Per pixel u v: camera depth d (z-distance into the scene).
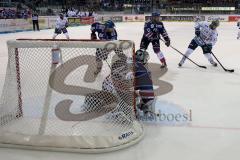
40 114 3.87
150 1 31.42
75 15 24.97
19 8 24.48
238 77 6.68
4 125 3.65
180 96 5.29
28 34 17.36
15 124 3.69
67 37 13.65
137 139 3.55
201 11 29.83
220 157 3.25
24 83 3.96
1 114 3.74
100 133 3.49
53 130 3.54
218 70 7.38
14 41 3.66
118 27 21.45
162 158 3.23
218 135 3.76
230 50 10.78
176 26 22.70
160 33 7.16
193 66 7.85
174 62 8.38
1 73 7.01
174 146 3.48
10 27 18.53
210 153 3.33
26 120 3.76
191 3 30.62
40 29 21.52
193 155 3.29
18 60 3.87
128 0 31.72
